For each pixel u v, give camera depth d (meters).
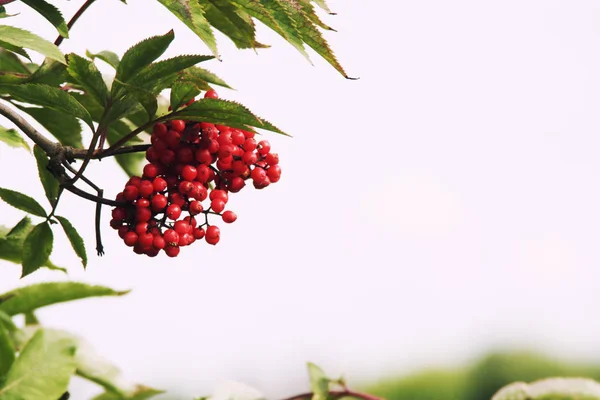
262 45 0.59
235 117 0.53
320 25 0.54
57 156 0.55
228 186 0.57
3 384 0.48
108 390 0.54
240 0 0.53
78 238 0.57
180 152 0.56
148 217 0.56
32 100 0.55
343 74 0.53
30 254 0.57
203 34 0.52
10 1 0.56
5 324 0.50
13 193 0.56
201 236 0.57
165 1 0.52
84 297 0.53
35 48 0.51
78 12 0.58
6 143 0.58
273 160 0.58
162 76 0.54
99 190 0.56
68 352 0.50
